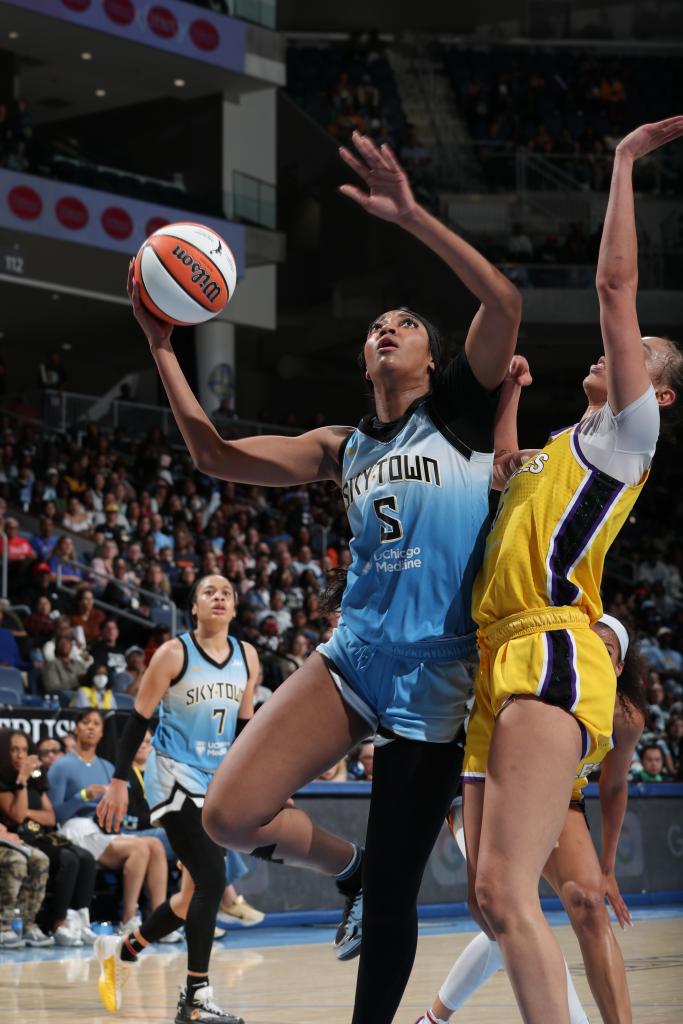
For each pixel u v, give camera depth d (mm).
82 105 22531
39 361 23938
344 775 9219
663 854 10047
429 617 2863
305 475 3219
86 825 7379
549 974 2432
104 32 18969
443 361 3076
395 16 26531
